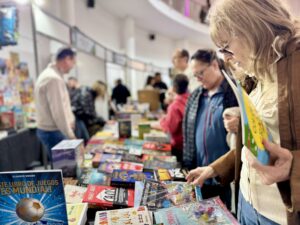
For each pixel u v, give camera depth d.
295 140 0.60
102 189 1.07
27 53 3.69
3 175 0.69
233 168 1.12
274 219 0.73
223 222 0.81
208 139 1.56
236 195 1.04
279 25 0.62
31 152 3.28
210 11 0.76
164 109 4.88
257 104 0.75
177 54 3.01
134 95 8.55
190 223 0.82
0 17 2.53
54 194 0.72
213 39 0.76
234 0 0.66
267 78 0.69
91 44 4.95
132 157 1.59
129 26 8.50
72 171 1.29
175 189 1.06
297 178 0.55
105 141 2.12
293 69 0.62
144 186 1.07
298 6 0.72
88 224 0.89
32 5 2.96
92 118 3.79
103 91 5.21
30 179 0.70
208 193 1.47
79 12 5.96
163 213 0.88
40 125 2.46
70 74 5.07
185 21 9.58
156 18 8.63
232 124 1.12
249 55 0.68
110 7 7.43
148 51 10.59
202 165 1.64
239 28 0.65
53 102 2.30
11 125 2.95
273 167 0.56
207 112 1.60
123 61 7.38
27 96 3.69
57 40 3.57
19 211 0.72
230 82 0.61
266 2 0.63
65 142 1.44
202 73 1.55
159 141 2.15
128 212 0.88
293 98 0.61
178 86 2.13
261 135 0.55
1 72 3.20
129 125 2.29
